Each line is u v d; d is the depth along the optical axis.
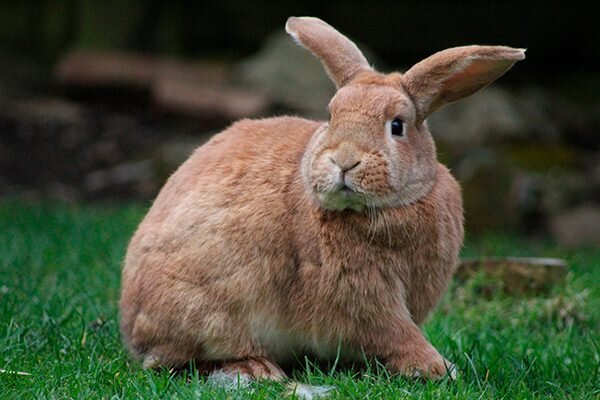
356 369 8.50
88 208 18.53
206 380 8.34
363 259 8.00
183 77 25.56
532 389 8.35
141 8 27.53
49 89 27.25
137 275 8.62
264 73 25.27
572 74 28.30
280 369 8.47
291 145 8.52
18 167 22.69
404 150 7.91
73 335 9.28
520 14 27.36
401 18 27.75
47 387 7.62
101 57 26.09
